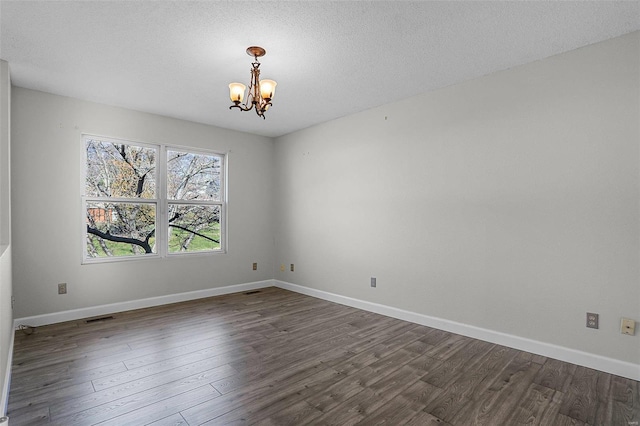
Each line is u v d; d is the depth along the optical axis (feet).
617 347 7.76
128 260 12.94
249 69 9.66
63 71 9.74
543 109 8.87
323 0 6.57
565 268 8.48
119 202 12.93
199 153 15.21
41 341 9.66
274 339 9.98
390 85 10.75
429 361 8.48
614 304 7.80
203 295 14.94
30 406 6.40
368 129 13.15
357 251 13.53
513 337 9.32
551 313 8.70
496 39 7.98
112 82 10.53
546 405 6.54
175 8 6.83
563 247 8.52
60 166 11.51
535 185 8.98
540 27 7.47
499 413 6.29
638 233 7.54
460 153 10.48
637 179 7.55
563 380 7.50
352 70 9.69
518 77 9.32
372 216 12.98
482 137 10.01
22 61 9.10
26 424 5.86
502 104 9.61
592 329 8.09
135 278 13.10
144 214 13.55
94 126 12.20
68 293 11.61
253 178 16.84
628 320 7.60
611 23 7.28
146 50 8.55
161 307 13.34
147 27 7.52
